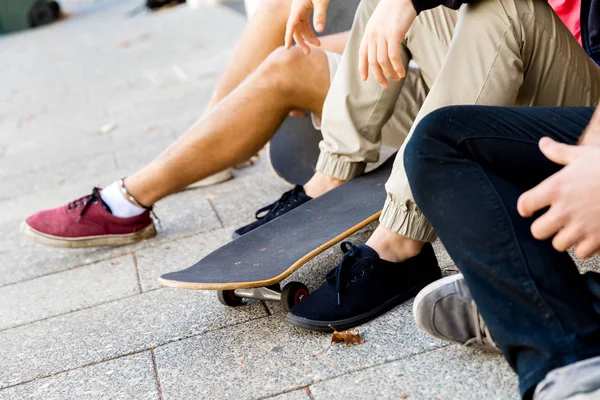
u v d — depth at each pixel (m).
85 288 2.55
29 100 6.84
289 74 2.38
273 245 2.02
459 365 1.61
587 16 1.68
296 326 1.86
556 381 1.18
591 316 1.23
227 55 6.91
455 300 1.54
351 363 1.71
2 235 3.34
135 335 2.09
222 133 2.47
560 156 1.18
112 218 2.76
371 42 1.66
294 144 2.96
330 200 2.23
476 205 1.27
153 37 9.20
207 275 1.87
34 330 2.29
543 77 1.79
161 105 5.52
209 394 1.70
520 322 1.25
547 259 1.24
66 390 1.87
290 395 1.63
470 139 1.29
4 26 13.19
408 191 1.80
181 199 3.31
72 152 4.69
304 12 2.13
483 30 1.67
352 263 1.87
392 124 2.53
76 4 15.32
